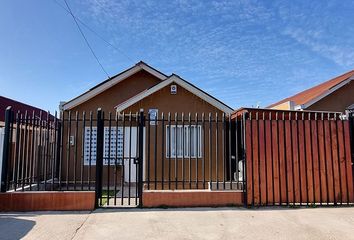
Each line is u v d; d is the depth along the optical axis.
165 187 10.36
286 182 7.23
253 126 7.31
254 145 7.26
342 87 15.38
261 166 7.21
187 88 11.25
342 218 6.25
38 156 7.73
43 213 6.59
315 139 7.43
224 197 7.14
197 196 7.07
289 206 7.11
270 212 6.64
